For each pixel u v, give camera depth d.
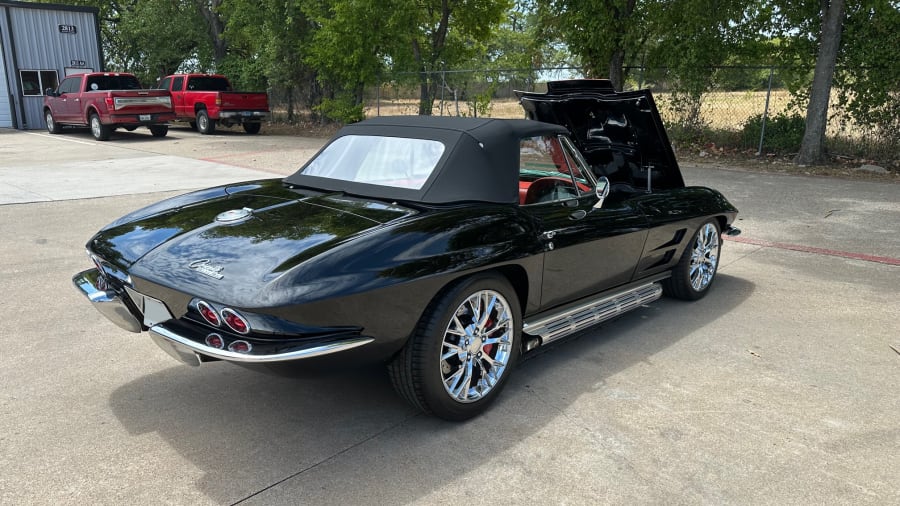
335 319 2.74
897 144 13.61
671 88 16.48
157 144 18.64
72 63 24.84
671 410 3.47
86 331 4.50
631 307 4.43
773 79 15.15
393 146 3.81
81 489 2.70
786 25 14.63
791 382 3.84
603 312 4.16
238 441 3.11
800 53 14.45
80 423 3.25
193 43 31.05
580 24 16.58
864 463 2.99
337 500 2.65
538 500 2.67
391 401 3.54
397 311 2.89
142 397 3.55
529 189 3.83
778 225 8.30
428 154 3.61
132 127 20.73
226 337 2.74
